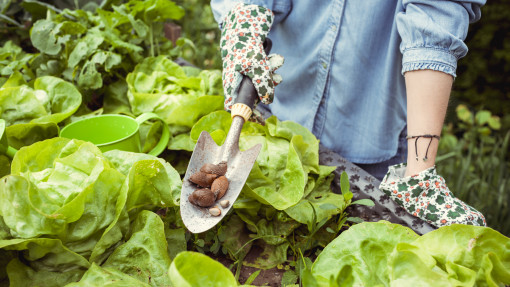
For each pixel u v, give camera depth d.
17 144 1.10
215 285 0.71
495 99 3.53
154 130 1.21
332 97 1.33
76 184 0.83
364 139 1.36
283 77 1.41
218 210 0.84
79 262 0.80
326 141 1.41
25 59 1.43
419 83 0.95
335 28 1.23
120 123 1.15
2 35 1.70
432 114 0.95
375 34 1.19
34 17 1.68
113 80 1.57
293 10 1.29
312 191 1.06
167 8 1.59
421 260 0.71
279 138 1.10
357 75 1.26
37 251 0.78
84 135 1.15
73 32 1.50
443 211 0.91
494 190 2.40
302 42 1.33
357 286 0.78
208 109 1.23
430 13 0.95
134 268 0.82
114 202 0.85
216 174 0.89
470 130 3.10
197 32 4.14
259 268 0.95
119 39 1.52
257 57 1.00
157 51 1.68
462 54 0.95
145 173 0.87
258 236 0.99
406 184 0.95
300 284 0.87
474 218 0.90
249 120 1.15
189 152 1.23
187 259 0.69
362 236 0.84
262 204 1.03
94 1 1.89
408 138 0.98
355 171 1.09
